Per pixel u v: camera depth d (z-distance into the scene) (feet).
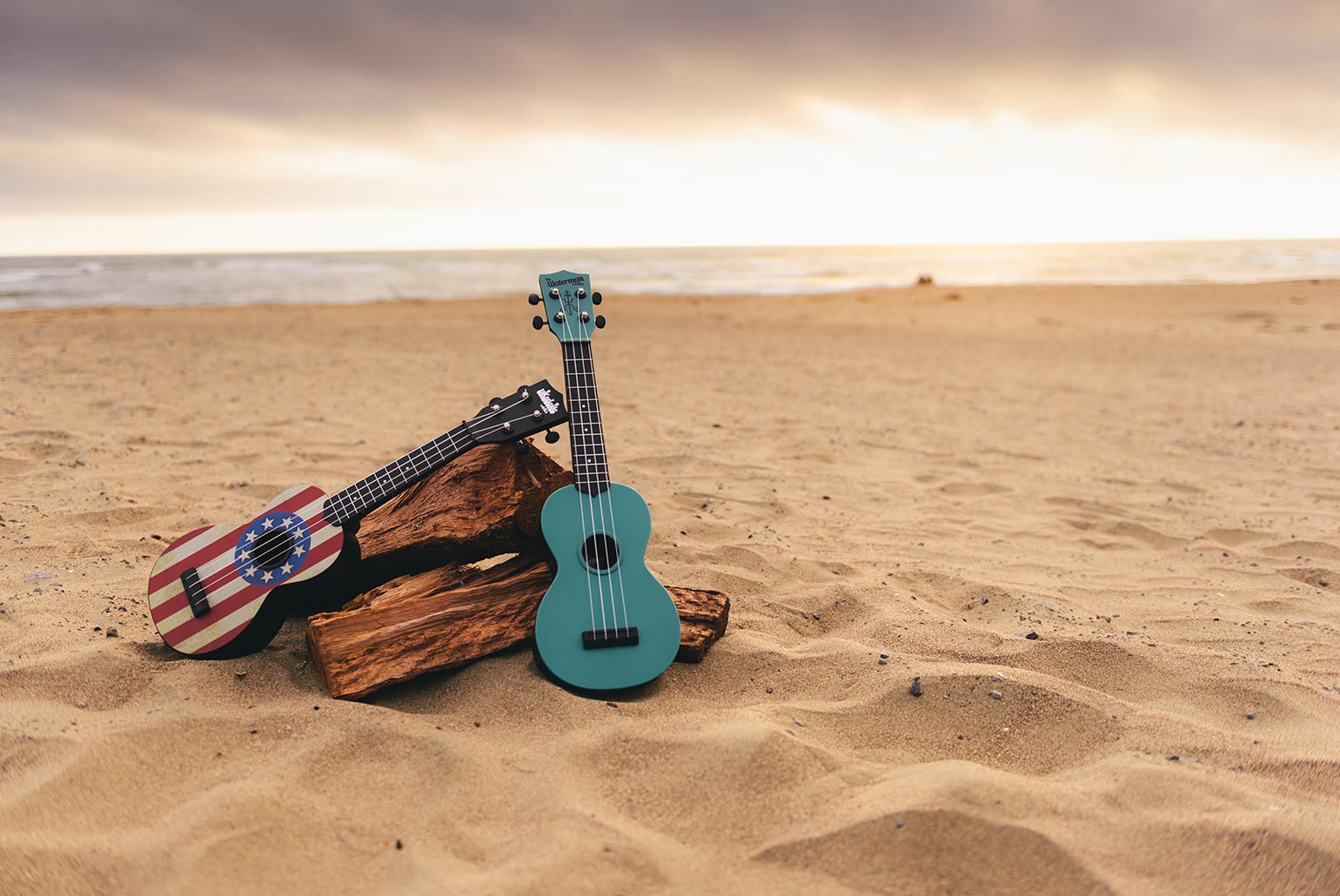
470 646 9.27
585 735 8.00
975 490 19.61
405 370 35.68
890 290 105.40
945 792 6.97
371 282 130.00
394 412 26.03
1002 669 9.52
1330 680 9.91
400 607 9.26
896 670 9.61
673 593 10.32
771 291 113.60
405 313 66.08
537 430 9.89
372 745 7.82
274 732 7.99
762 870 6.37
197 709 8.26
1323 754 8.09
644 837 6.64
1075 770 7.87
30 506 15.03
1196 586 13.41
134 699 8.53
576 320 9.93
